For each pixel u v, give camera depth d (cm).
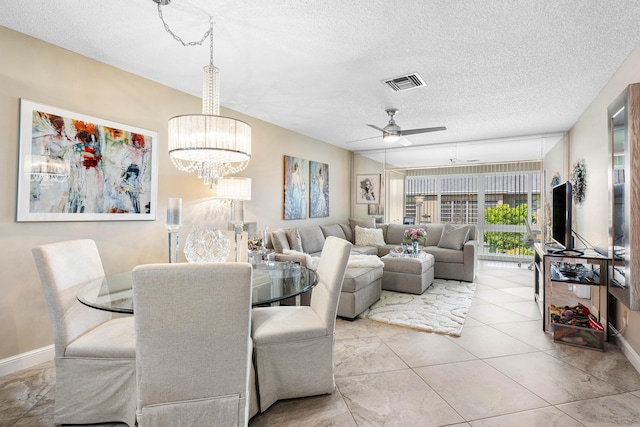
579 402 195
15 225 232
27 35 236
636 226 222
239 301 135
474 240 563
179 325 131
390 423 177
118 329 192
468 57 268
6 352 229
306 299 328
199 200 370
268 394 189
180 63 283
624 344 259
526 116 431
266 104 392
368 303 364
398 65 284
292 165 525
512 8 202
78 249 203
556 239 360
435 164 709
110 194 285
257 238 303
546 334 299
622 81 278
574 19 214
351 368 237
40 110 242
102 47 255
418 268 430
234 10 206
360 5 200
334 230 593
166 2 197
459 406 192
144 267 126
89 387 175
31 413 186
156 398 135
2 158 225
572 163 474
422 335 297
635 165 222
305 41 244
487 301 405
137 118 308
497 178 723
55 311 176
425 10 205
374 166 689
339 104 390
